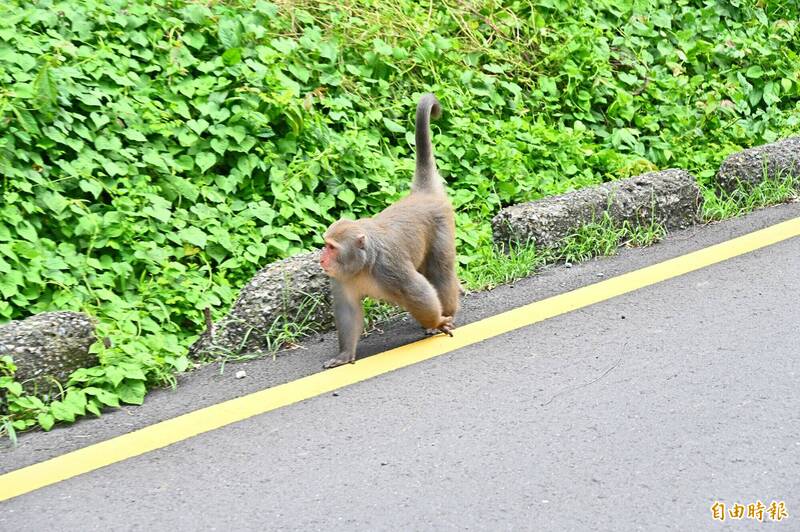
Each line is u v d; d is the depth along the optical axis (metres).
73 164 8.05
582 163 10.29
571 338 6.80
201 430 5.86
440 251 7.12
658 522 4.72
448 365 6.52
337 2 10.43
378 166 9.23
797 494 4.89
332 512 4.94
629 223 8.77
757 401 5.81
